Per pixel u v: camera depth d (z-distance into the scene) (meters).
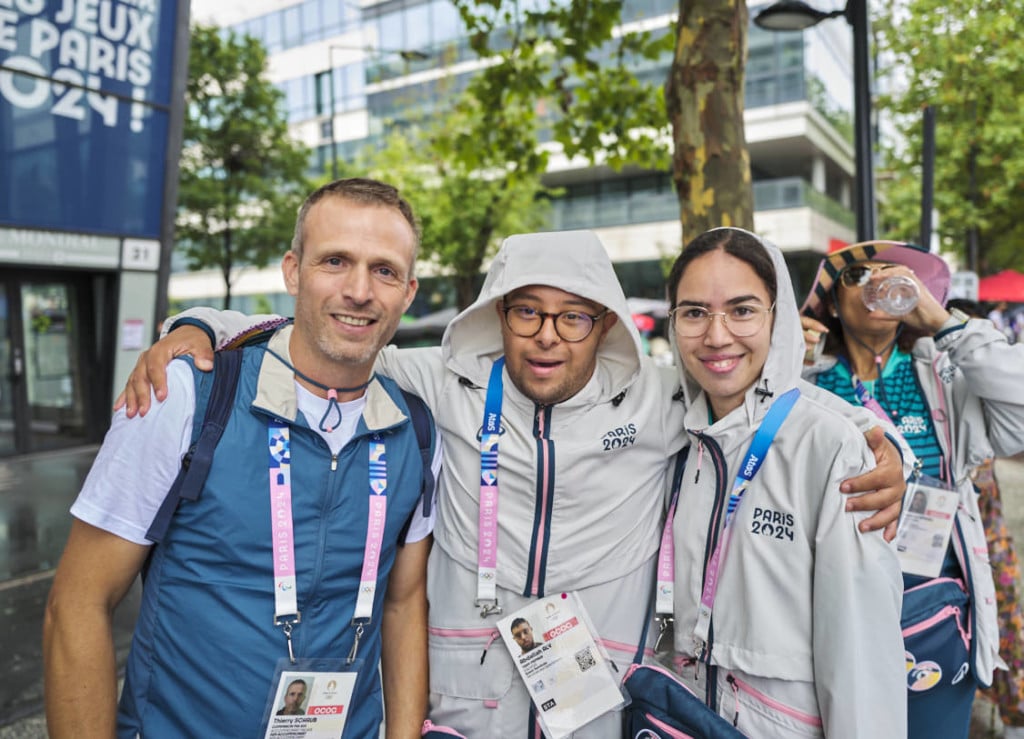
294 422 1.51
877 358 2.25
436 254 21.34
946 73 14.98
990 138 15.05
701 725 1.57
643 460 1.85
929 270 2.23
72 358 10.38
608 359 1.92
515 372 1.81
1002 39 14.31
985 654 2.05
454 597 1.84
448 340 1.88
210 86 17.92
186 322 1.66
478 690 1.81
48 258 9.32
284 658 1.48
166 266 10.56
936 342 2.08
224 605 1.47
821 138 24.69
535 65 6.38
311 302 1.49
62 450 10.19
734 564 1.68
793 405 1.67
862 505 1.55
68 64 9.16
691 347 1.72
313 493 1.52
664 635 1.87
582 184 28.47
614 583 1.82
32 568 5.29
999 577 2.80
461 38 27.66
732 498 1.69
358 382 1.58
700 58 3.23
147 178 10.17
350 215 1.48
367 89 30.16
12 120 8.79
